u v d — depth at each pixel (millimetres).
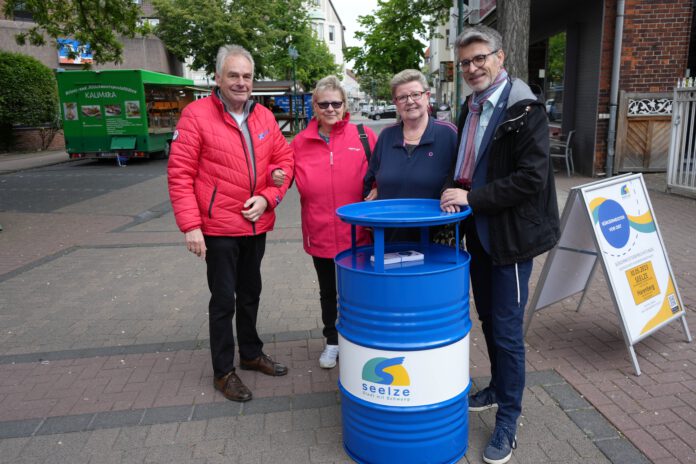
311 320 4570
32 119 21172
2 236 7898
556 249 3826
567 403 3152
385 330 2465
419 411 2523
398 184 3139
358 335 2545
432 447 2594
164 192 11914
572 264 4031
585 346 3877
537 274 5547
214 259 3279
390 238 3287
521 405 3041
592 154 10719
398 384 2502
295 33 31672
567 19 12062
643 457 2662
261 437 2949
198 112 3145
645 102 10344
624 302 3529
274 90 30266
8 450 2881
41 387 3545
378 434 2592
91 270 6148
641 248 3750
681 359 3637
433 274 2414
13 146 22062
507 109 2549
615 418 2973
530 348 3881
